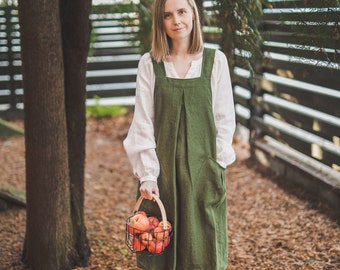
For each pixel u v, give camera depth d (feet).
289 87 14.35
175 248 7.98
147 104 7.95
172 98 7.77
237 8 10.21
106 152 18.80
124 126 22.13
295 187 14.38
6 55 22.52
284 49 13.62
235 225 12.52
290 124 14.66
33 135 9.42
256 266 10.33
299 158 14.76
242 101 17.47
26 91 9.28
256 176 15.75
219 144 7.92
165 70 7.88
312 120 13.46
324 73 12.26
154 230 7.58
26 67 9.14
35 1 8.79
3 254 10.91
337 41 10.02
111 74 23.57
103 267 10.48
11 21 22.08
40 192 9.66
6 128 20.33
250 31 10.50
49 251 9.91
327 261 10.26
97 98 23.49
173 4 7.68
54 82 9.26
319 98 12.93
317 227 11.89
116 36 23.30
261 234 11.89
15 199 13.12
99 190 15.26
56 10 9.08
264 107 16.12
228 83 8.00
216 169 7.89
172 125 7.80
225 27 11.02
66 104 10.32
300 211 12.92
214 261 8.05
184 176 7.82
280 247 11.10
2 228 12.21
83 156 10.71
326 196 13.01
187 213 7.88
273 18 13.51
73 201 10.45
